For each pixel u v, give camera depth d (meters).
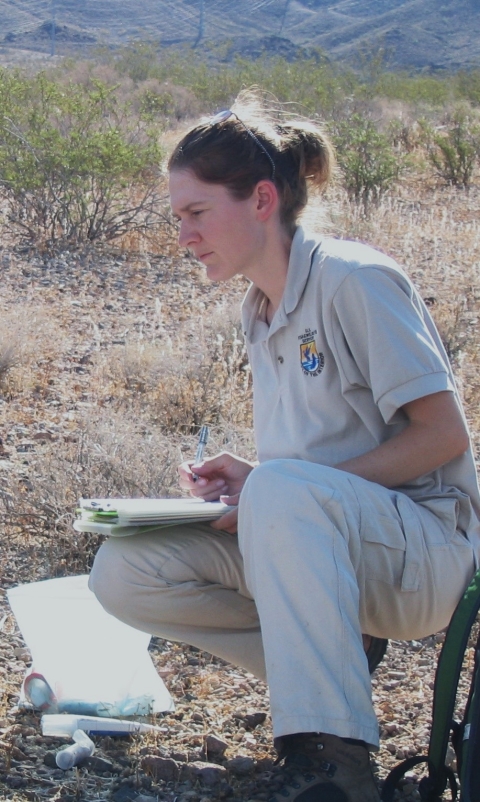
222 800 2.56
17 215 10.94
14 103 13.25
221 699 3.11
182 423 5.79
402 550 2.39
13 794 2.54
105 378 6.52
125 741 2.83
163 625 2.69
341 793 2.18
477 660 2.24
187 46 46.56
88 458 4.55
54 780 2.62
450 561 2.48
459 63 90.88
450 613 2.53
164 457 4.70
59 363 6.73
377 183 13.41
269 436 2.68
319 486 2.29
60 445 5.12
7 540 4.25
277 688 2.21
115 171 10.66
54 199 10.47
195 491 2.84
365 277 2.44
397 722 2.99
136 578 2.63
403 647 3.53
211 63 46.75
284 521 2.25
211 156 2.50
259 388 2.72
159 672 3.29
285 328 2.58
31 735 2.84
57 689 2.96
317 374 2.53
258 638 2.76
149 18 112.56
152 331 7.64
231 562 2.68
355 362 2.48
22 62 40.47
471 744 2.17
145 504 2.56
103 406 5.99
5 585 3.90
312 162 2.64
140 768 2.67
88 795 2.56
